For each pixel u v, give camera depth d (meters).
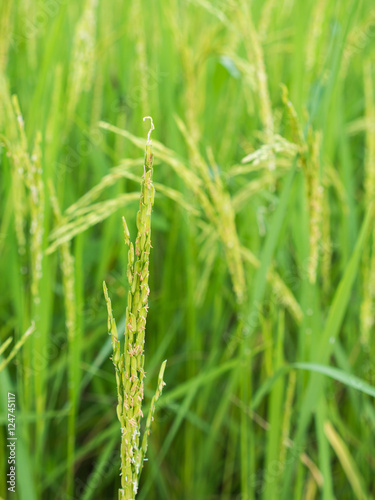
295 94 0.68
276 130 0.77
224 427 0.92
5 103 0.62
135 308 0.43
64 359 0.72
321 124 0.62
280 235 0.63
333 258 0.96
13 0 0.66
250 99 0.80
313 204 0.58
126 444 0.45
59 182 0.72
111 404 0.84
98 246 0.88
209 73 0.95
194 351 0.81
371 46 1.06
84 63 0.69
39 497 0.67
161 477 0.79
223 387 0.87
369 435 0.77
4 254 0.75
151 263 0.85
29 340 0.62
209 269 0.75
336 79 0.64
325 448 0.63
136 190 0.88
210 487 0.88
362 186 1.04
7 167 0.65
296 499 0.65
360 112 1.07
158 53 0.89
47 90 0.72
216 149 0.91
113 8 1.10
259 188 0.67
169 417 0.86
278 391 0.63
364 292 0.69
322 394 0.63
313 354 0.63
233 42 0.83
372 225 0.70
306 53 0.77
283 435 0.65
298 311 0.65
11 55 0.84
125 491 0.46
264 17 0.82
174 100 0.83
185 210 0.74
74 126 0.94
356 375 0.82
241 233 0.77
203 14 0.99
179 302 0.84
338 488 0.86
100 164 0.83
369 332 0.74
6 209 0.66
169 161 0.57
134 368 0.44
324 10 0.72
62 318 0.84
